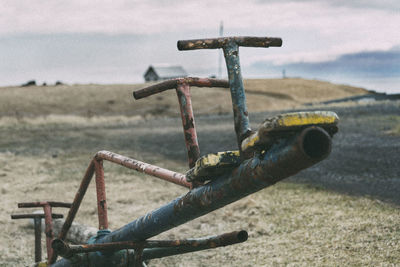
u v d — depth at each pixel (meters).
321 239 5.31
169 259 5.05
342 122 17.36
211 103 49.97
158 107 47.72
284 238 5.49
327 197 7.20
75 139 16.88
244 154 1.84
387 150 10.91
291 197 7.34
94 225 6.45
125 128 21.69
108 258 2.82
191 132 2.46
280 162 1.59
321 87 75.88
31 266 3.76
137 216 6.91
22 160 12.05
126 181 9.36
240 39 2.12
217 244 2.67
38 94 57.09
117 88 62.50
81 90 60.44
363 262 4.53
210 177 2.02
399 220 5.71
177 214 2.29
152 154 12.92
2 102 51.22
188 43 2.06
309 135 1.52
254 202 6.98
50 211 3.99
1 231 6.22
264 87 74.12
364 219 5.88
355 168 9.38
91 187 9.02
